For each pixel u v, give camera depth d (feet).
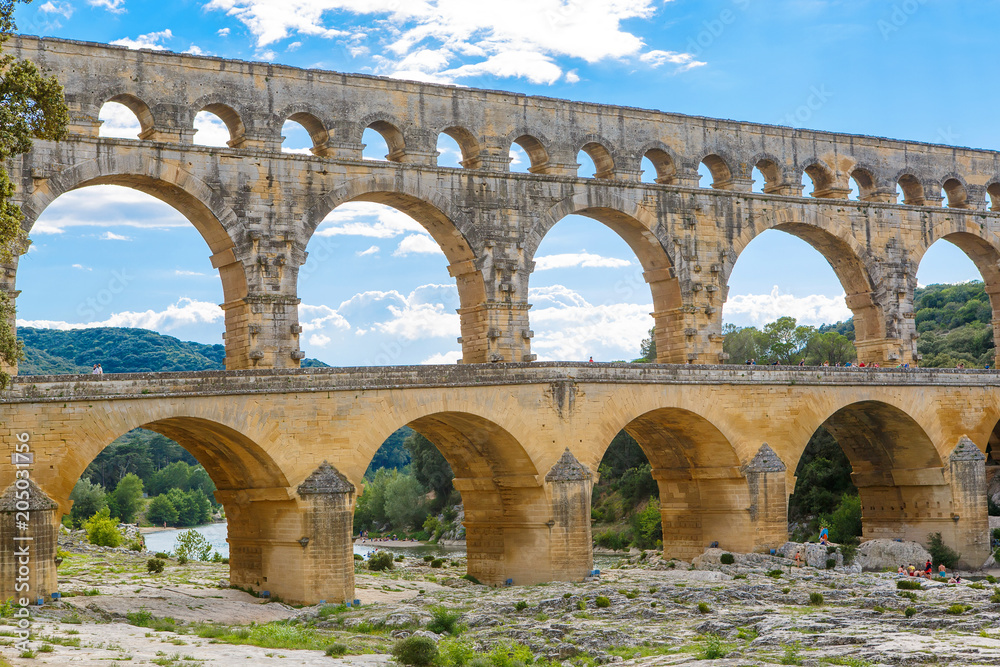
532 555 224.33
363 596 213.46
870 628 167.12
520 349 239.50
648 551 311.47
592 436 226.99
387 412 205.05
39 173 193.06
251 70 216.95
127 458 628.28
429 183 231.50
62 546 302.86
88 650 137.49
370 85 228.84
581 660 156.04
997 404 286.46
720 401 243.60
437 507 481.05
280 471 194.59
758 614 182.19
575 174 250.57
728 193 266.77
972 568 271.90
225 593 208.64
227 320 219.20
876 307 287.48
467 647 157.79
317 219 219.61
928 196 300.61
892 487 286.46
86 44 201.26
